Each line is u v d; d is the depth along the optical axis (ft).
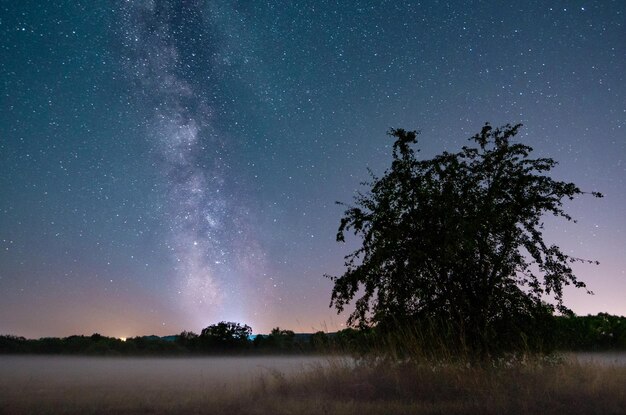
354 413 28.25
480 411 27.68
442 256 45.78
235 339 191.52
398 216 49.75
